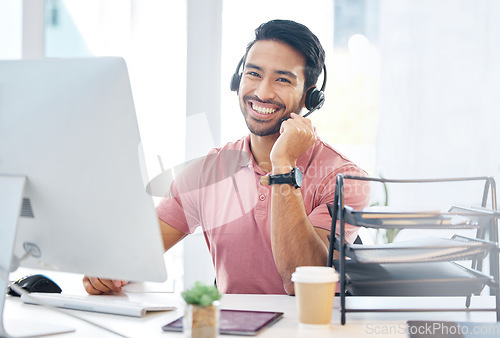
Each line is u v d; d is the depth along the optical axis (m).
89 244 1.03
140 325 1.05
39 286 1.31
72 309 1.19
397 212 1.05
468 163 2.50
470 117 2.50
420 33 2.52
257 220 1.73
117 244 1.01
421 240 1.17
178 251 2.58
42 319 1.11
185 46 2.63
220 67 2.59
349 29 2.58
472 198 2.49
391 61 2.54
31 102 1.01
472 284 1.04
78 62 0.99
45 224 1.05
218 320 0.91
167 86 2.63
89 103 0.98
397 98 2.53
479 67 2.49
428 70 2.52
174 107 2.62
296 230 1.46
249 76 1.93
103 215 1.00
